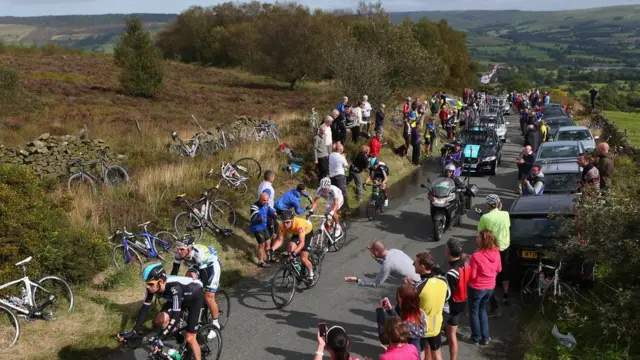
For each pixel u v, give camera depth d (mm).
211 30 88250
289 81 53438
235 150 16734
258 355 7344
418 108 27641
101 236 9898
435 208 12141
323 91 50625
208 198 11547
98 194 12102
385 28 30922
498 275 9047
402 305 5879
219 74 64250
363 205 14859
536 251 8695
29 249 8414
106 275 9367
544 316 8047
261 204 10359
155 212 11547
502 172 19594
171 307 6367
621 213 7688
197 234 11211
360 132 20938
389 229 12883
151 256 9961
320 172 15305
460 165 18438
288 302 8844
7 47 63125
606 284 8047
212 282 7305
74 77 42156
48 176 12820
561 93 56875
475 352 7398
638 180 12891
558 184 13523
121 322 8172
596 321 7598
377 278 7094
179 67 71188
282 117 24359
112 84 40469
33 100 22828
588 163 11461
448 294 6445
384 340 6023
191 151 16391
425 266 6309
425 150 22578
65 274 8742
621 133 24172
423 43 58438
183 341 6531
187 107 31641
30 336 7574
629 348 6918
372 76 25234
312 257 9727
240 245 11367
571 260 8430
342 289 9492
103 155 13875
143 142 17438
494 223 8523
